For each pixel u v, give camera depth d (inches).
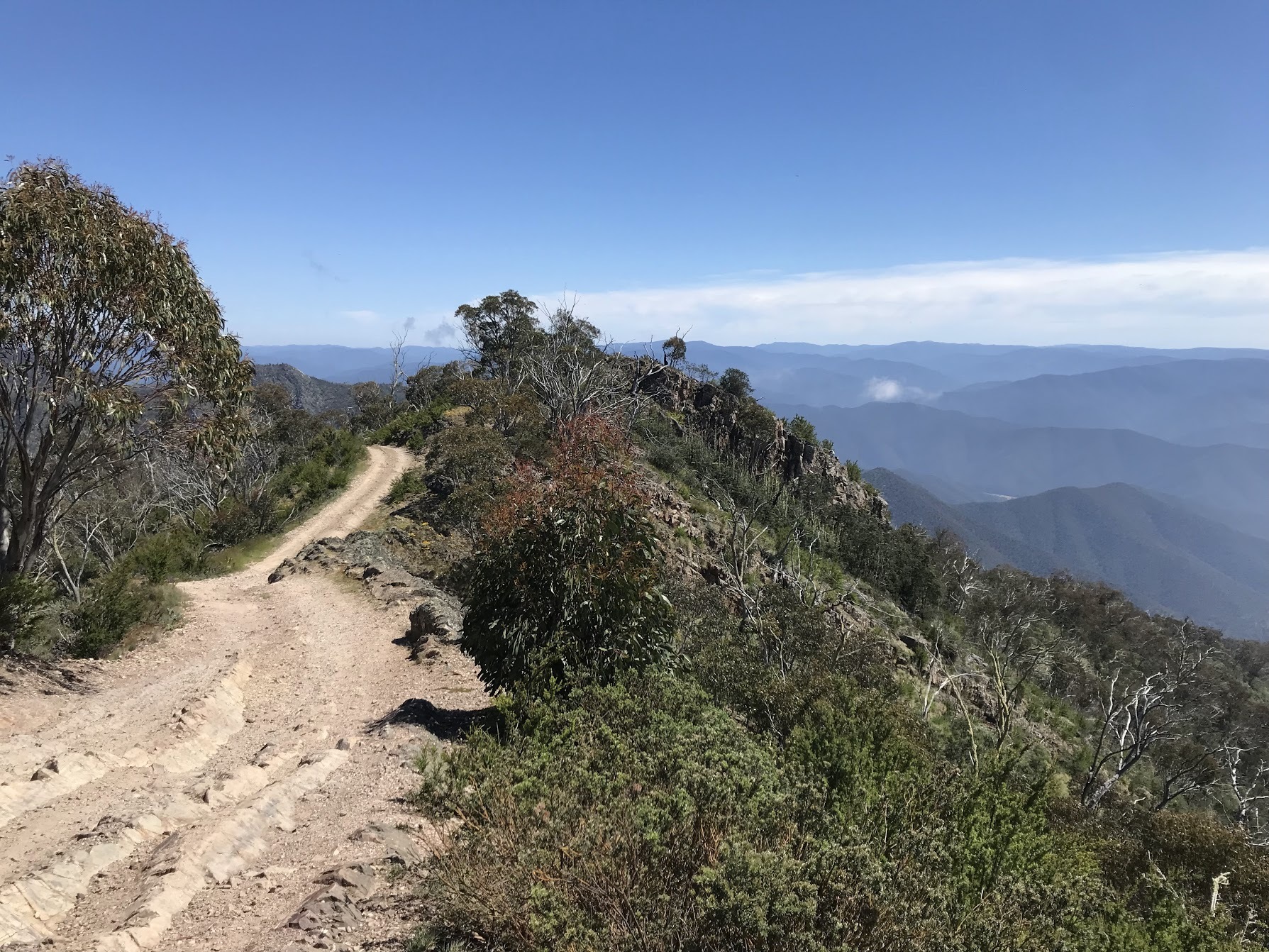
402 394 3545.8
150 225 408.5
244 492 1469.0
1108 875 311.0
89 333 394.0
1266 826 964.0
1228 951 199.0
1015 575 2428.6
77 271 374.6
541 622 316.2
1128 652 2269.9
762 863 136.9
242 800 255.3
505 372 2479.1
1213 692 1497.3
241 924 159.3
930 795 221.6
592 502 324.8
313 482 1581.0
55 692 397.4
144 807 234.2
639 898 141.3
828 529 2306.8
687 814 160.6
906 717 361.4
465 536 1096.2
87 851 192.2
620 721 252.7
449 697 426.9
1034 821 232.1
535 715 269.7
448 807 216.5
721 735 245.8
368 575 839.1
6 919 153.9
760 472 2815.0
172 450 464.4
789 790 195.3
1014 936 147.6
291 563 937.5
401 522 1295.5
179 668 492.1
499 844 166.4
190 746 339.3
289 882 179.6
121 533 1200.2
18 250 360.2
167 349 416.8
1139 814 504.1
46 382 391.2
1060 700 1550.2
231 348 463.8
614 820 165.5
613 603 313.4
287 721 400.2
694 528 1301.7
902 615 1652.3
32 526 434.3
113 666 488.4
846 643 809.5
